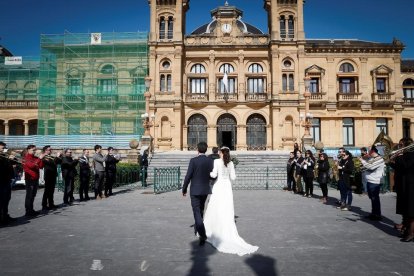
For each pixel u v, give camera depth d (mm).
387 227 8883
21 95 48406
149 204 13180
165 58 41375
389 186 17469
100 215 10734
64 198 13367
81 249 6816
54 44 42344
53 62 42531
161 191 17531
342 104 41719
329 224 9258
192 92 42625
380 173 9852
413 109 44594
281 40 41188
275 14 41750
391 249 6770
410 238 7320
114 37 42844
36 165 10891
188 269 5621
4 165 9445
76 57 42500
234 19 42688
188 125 41969
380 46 42406
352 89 42969
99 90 42375
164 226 9031
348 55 42688
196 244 7211
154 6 42125
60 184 18172
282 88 41375
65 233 8227
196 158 7742
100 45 42281
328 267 5684
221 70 42625
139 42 42000
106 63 42531
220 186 7633
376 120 42531
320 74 42188
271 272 5461
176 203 13469
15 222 9617
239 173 22797
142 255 6410
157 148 40094
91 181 18141
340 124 41969
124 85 42031
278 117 40469
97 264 5863
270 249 6789
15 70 48406
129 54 42438
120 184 20344
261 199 14695
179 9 41938
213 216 7410
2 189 9391
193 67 42875
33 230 8578
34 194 10852
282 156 29828
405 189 7484
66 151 13664
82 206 12703
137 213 11102
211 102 41375
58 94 41750
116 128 41125
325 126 41844
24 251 6676
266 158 29344
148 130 30297
